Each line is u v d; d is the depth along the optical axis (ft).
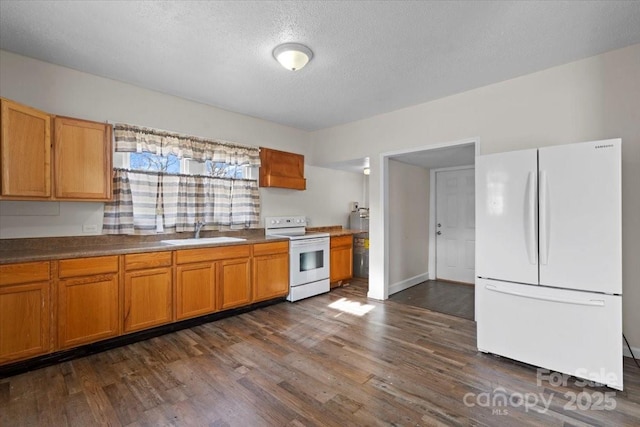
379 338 9.39
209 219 12.37
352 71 9.45
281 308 12.35
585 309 6.88
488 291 8.20
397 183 15.03
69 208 9.32
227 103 12.26
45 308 7.59
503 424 5.61
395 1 6.31
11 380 6.98
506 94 10.03
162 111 11.23
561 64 9.00
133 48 8.20
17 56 8.53
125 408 6.03
